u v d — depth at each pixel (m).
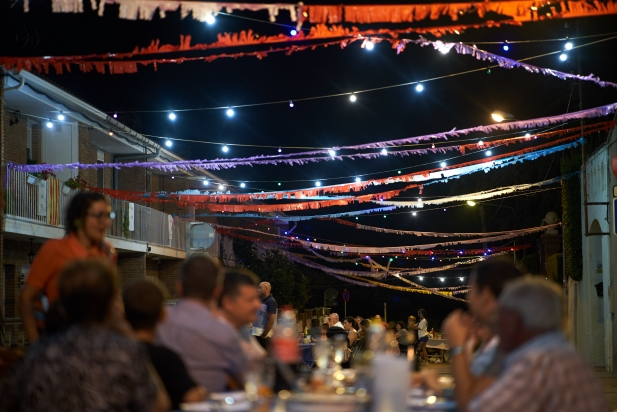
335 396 4.14
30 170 20.08
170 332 5.55
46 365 3.91
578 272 29.20
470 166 20.81
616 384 19.83
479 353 5.25
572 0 7.74
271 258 44.44
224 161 20.20
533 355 3.95
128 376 3.93
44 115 22.30
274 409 4.20
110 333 4.03
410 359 5.34
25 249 22.30
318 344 4.99
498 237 35.88
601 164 25.22
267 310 13.80
